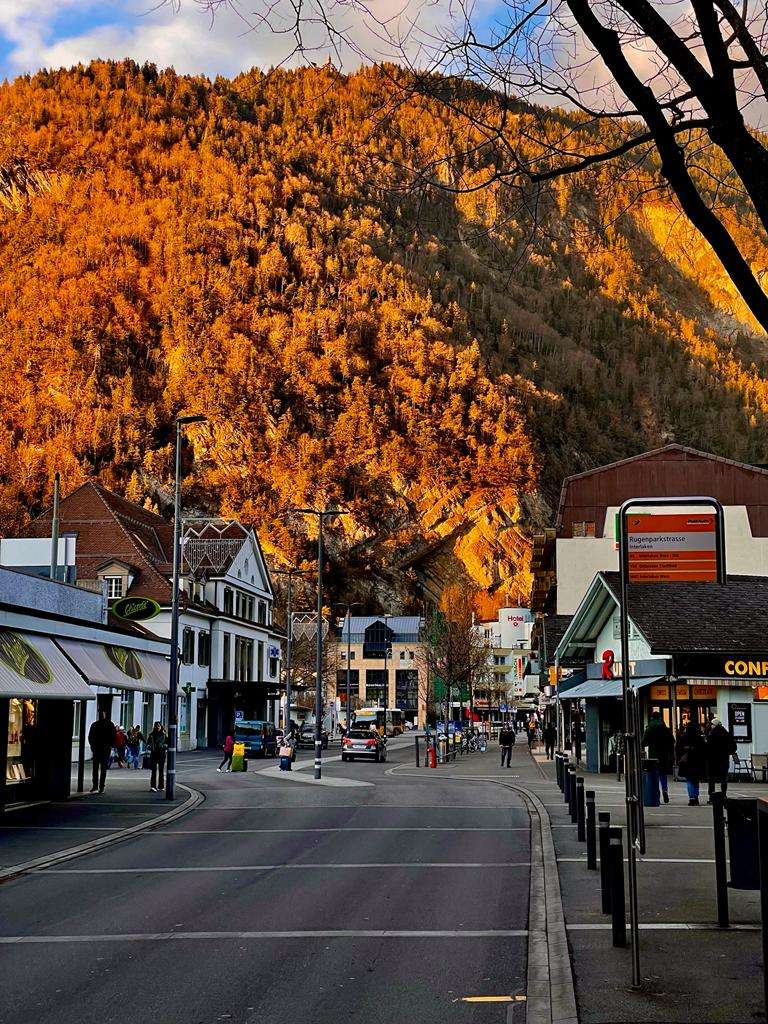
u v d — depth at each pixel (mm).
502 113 8516
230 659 77125
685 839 17750
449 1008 7930
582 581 58500
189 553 80000
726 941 9758
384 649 147875
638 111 7852
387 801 28234
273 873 15312
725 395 150000
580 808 18156
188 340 186000
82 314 186125
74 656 24609
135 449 178125
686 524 14641
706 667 32281
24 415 181375
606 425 176000
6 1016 7758
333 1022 7562
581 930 10312
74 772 40719
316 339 187000
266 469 179000
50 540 50094
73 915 12094
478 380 182875
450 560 175750
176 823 23125
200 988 8562
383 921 11477
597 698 39094
